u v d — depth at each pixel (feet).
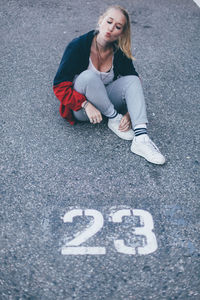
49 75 13.94
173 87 13.62
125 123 10.99
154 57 15.11
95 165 10.49
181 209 9.45
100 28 9.67
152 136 11.53
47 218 9.08
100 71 10.55
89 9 18.04
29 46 15.42
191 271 8.16
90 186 9.89
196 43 16.15
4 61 14.55
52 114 12.17
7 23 16.76
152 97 13.08
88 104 10.48
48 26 16.66
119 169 10.41
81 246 8.53
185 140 11.47
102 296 7.68
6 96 12.84
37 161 10.53
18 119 11.91
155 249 8.54
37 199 9.50
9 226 8.86
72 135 11.41
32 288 7.76
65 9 17.95
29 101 12.67
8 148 10.88
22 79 13.69
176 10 18.39
